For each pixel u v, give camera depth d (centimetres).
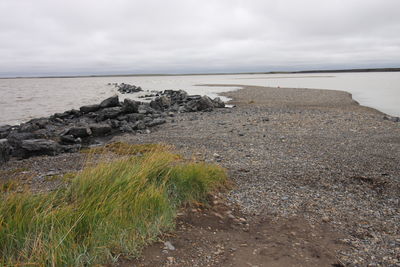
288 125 1856
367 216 621
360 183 815
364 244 502
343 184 808
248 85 7856
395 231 553
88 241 413
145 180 611
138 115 2331
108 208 485
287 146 1292
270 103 3412
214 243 484
